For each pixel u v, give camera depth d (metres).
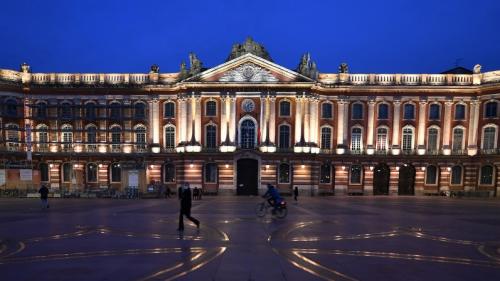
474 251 15.53
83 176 56.12
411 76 55.91
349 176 56.12
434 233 19.78
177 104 55.41
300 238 17.67
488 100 53.62
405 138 56.00
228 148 52.94
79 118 53.91
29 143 52.00
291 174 53.22
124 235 18.05
